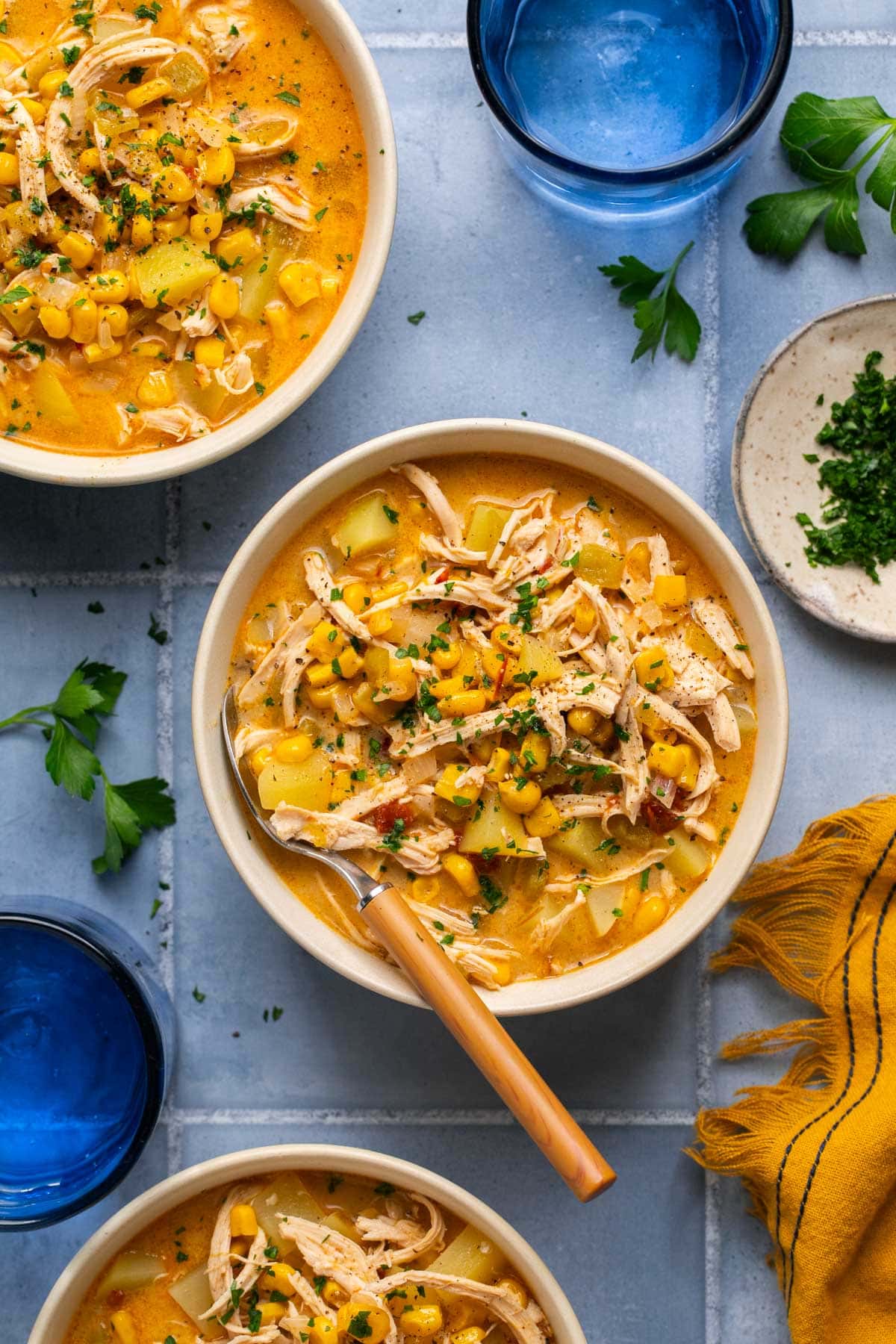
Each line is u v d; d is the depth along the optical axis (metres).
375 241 0.69
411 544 0.70
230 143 0.69
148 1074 0.69
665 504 0.69
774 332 0.75
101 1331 0.71
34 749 0.75
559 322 0.75
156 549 0.75
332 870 0.70
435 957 0.67
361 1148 0.70
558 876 0.70
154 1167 0.75
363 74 0.69
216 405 0.70
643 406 0.75
